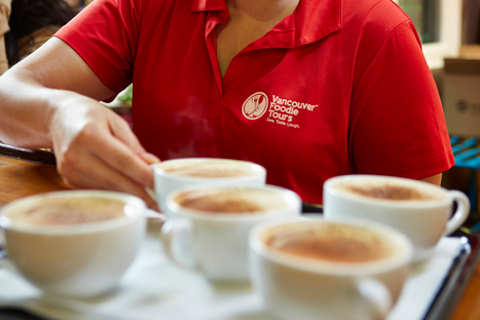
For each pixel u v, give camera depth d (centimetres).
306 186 97
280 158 95
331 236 42
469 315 45
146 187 63
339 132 95
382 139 93
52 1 158
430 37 311
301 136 94
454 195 57
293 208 48
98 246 41
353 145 98
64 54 99
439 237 51
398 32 92
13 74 91
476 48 312
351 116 96
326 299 35
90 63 101
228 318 40
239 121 96
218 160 69
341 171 98
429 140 90
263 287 38
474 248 56
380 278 35
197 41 100
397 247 39
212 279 46
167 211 50
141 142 107
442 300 44
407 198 53
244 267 45
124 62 107
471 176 201
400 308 42
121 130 70
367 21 93
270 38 93
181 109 100
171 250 43
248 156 97
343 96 94
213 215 45
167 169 64
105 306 42
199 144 100
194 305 42
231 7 102
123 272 44
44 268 41
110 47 103
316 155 95
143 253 52
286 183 96
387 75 92
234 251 44
